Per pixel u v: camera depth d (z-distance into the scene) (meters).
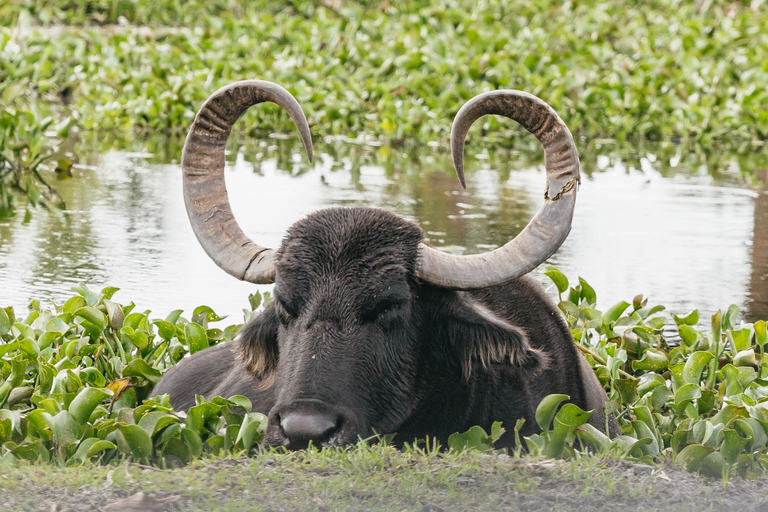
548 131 13.19
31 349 16.17
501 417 13.80
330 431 11.83
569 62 52.88
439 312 13.20
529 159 41.75
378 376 12.48
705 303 23.84
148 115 47.72
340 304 12.32
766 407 14.14
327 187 34.62
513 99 13.05
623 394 16.55
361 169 38.62
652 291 24.55
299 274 12.51
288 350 12.43
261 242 26.77
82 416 12.97
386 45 56.28
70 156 40.19
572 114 47.91
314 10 68.56
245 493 11.07
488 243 27.23
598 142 46.66
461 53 53.38
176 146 43.62
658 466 12.41
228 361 15.73
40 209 31.73
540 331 14.70
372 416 12.48
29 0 68.88
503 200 33.16
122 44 54.84
